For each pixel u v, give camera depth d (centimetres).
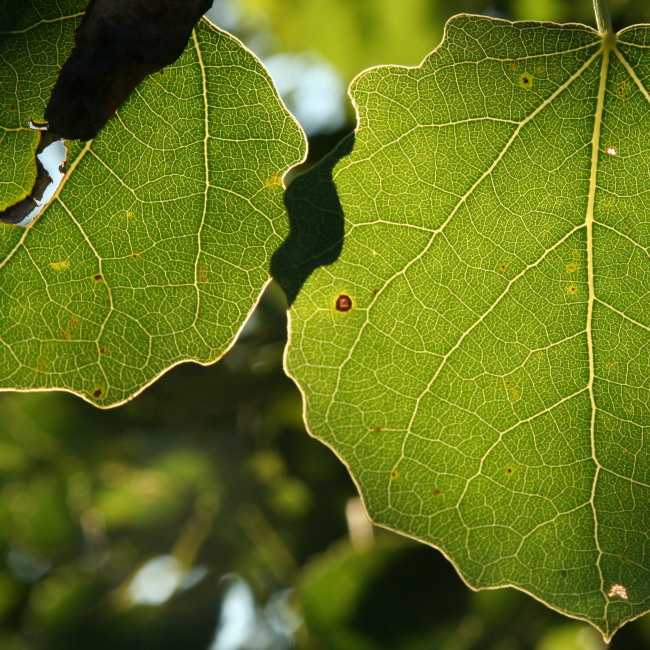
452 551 18
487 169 17
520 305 17
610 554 18
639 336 17
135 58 16
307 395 17
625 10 23
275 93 17
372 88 17
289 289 17
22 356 17
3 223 17
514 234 17
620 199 17
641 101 17
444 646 22
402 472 18
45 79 17
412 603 23
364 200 17
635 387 18
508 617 23
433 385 18
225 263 17
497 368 18
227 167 17
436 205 17
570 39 17
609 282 17
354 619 22
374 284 17
